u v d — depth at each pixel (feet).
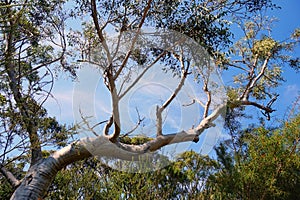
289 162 17.28
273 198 16.74
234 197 17.19
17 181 14.75
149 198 17.13
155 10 16.98
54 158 14.99
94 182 18.86
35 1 15.25
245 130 20.17
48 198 18.34
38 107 15.51
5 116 13.89
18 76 16.22
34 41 16.19
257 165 17.25
